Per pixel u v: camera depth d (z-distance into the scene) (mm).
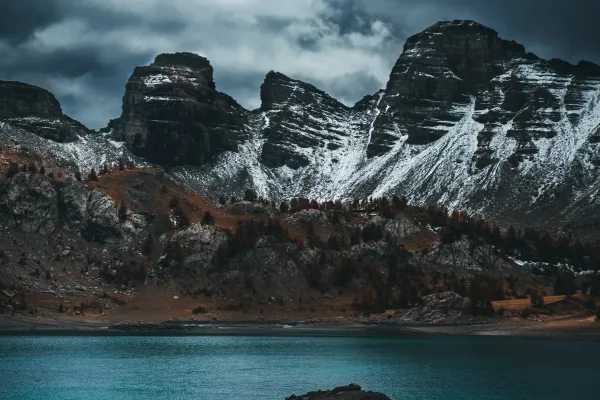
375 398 167625
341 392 170875
